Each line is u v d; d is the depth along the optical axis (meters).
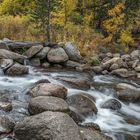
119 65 18.88
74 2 24.59
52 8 21.69
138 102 12.60
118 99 12.68
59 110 8.89
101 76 17.17
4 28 21.25
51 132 7.01
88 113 9.99
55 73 15.65
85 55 20.48
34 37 21.30
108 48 23.66
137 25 27.48
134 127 9.99
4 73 13.52
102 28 26.58
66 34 22.48
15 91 11.37
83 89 13.11
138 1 25.33
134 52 23.06
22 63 16.05
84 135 7.54
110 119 10.30
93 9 26.97
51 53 17.30
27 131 7.35
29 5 26.59
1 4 29.88
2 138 7.44
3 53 15.25
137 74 18.20
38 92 10.55
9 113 8.95
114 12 24.78
